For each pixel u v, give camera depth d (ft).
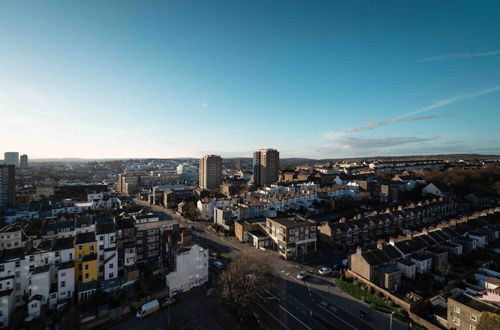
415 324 174.19
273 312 188.85
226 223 378.73
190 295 214.48
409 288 211.20
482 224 328.49
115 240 247.50
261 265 232.12
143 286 213.25
